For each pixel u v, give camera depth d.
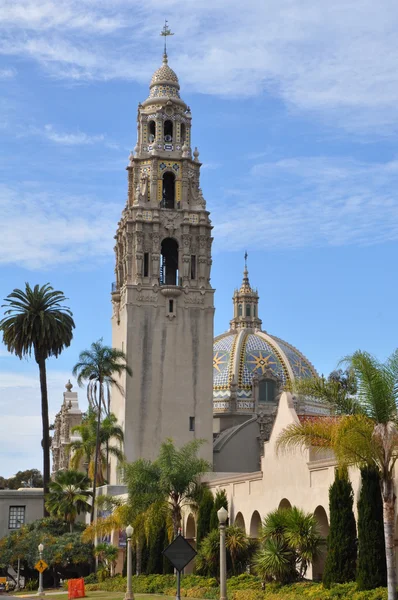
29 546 91.62
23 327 96.12
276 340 133.25
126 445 102.62
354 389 41.84
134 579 73.31
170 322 106.62
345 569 46.78
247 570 60.81
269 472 60.09
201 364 106.44
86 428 101.38
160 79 114.19
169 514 70.25
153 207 108.44
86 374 92.56
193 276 108.62
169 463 69.19
